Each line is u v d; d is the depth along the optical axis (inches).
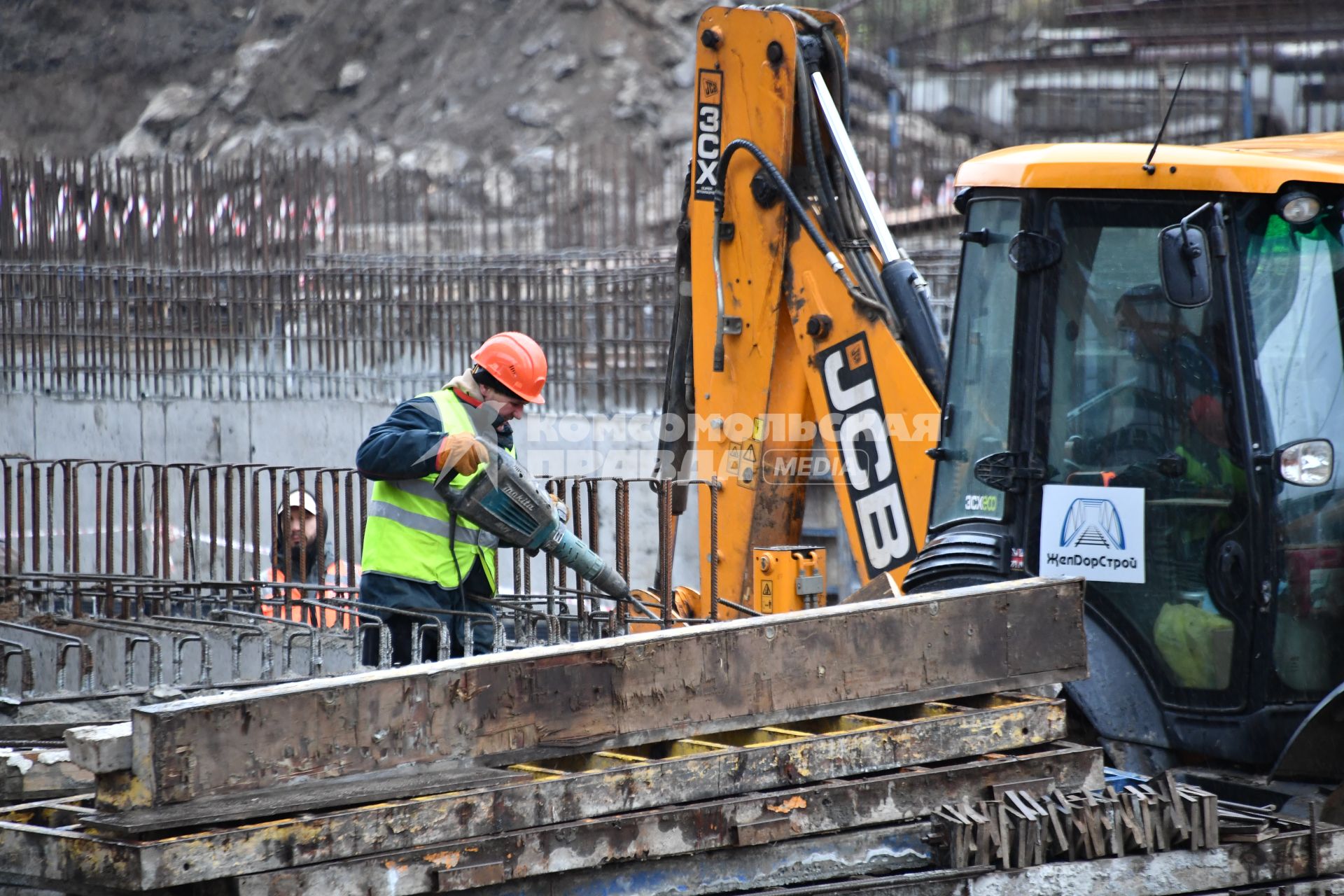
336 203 2123.5
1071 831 585.0
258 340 2138.3
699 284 1073.5
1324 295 746.8
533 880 521.0
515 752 554.3
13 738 713.6
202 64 4242.1
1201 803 599.5
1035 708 645.9
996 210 839.1
